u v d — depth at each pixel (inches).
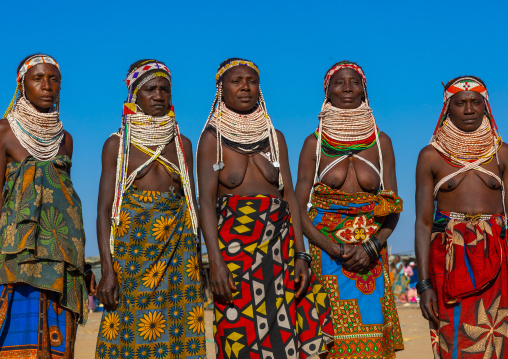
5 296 211.0
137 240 216.1
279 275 218.7
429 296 234.4
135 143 221.5
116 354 212.4
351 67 244.8
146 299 213.3
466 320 228.4
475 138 235.3
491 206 234.7
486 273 225.3
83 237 223.9
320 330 223.3
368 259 234.1
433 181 240.4
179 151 227.0
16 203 211.8
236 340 214.1
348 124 241.6
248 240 217.8
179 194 225.0
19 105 218.4
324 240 237.1
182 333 216.1
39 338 210.4
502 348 226.1
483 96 236.4
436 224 238.7
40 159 219.0
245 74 225.5
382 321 235.1
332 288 235.6
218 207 222.4
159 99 222.4
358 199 238.7
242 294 215.5
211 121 227.6
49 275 211.0
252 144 224.7
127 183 219.6
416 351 464.4
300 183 245.1
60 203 217.6
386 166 245.6
